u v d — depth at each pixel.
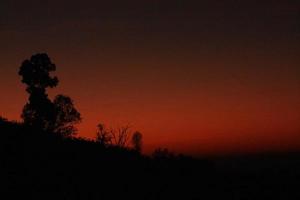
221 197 35.28
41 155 35.69
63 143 42.16
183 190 35.44
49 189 28.06
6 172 29.38
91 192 29.33
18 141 37.91
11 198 25.22
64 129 49.59
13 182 27.81
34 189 27.45
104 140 49.38
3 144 35.69
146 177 37.75
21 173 29.89
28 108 48.91
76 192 28.67
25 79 49.28
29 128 44.09
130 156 45.53
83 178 32.19
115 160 41.53
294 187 40.41
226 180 42.28
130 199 29.95
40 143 39.34
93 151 42.44
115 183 32.97
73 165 35.28
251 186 40.12
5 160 31.89
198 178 41.97
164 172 42.25
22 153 34.75
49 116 48.78
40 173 30.84
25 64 49.41
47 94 49.91
